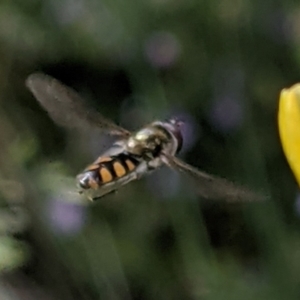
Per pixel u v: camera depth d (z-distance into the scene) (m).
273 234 0.23
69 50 0.26
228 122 0.24
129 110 0.24
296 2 0.24
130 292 0.24
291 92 0.17
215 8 0.24
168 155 0.19
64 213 0.23
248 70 0.24
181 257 0.24
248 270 0.23
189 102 0.24
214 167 0.24
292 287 0.23
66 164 0.24
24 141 0.24
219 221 0.24
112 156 0.19
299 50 0.24
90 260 0.24
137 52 0.24
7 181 0.23
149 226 0.24
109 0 0.25
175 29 0.25
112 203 0.24
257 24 0.24
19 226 0.23
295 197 0.24
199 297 0.23
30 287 0.24
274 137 0.24
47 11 0.25
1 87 0.26
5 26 0.26
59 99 0.19
